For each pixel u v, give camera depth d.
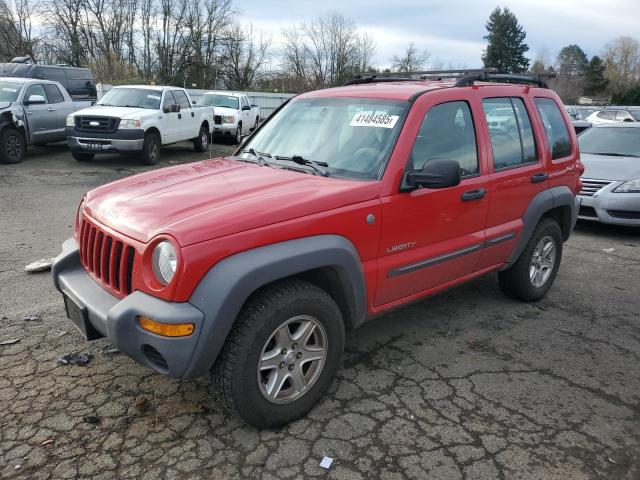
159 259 2.68
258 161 3.96
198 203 3.00
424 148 3.68
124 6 48.91
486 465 2.82
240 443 2.93
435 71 4.78
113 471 2.70
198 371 2.70
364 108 3.85
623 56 79.00
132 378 3.52
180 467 2.74
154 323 2.63
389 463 2.82
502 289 5.09
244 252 2.74
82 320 3.03
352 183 3.34
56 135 13.48
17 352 3.81
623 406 3.41
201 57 51.12
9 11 44.84
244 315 2.81
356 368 3.77
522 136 4.58
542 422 3.21
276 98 31.97
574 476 2.77
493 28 69.06
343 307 3.35
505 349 4.13
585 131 9.54
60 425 3.04
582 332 4.48
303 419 3.16
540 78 5.14
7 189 9.72
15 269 5.53
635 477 2.78
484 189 4.06
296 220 2.92
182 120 14.70
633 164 7.98
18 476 2.65
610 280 5.85
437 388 3.54
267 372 3.01
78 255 3.46
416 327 4.47
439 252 3.78
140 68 50.38
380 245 3.38
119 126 12.41
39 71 14.56
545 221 4.89
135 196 3.27
